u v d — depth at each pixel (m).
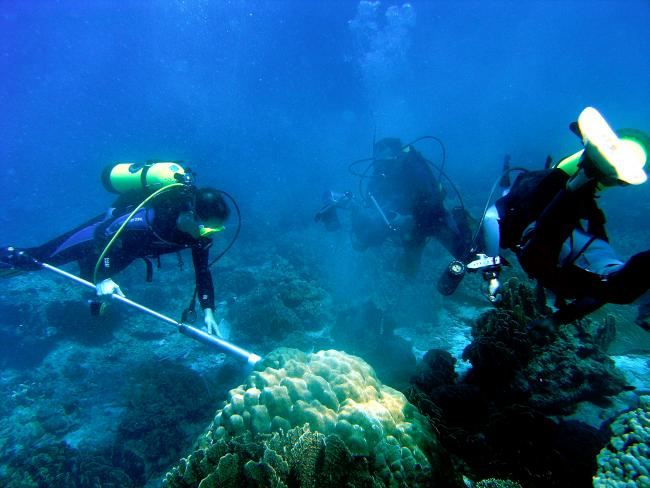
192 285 8.95
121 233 3.49
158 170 3.55
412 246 5.39
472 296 6.04
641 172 1.48
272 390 2.32
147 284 8.84
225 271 9.77
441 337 5.30
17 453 4.60
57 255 3.83
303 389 2.35
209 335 3.14
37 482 4.11
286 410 2.27
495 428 2.61
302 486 1.88
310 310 6.66
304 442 1.96
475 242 3.08
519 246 2.21
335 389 2.41
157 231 3.37
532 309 3.58
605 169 1.51
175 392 5.05
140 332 6.91
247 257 11.23
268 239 13.29
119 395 5.40
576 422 2.82
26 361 6.54
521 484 2.39
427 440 2.25
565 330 3.41
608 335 4.10
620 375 3.21
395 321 5.71
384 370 4.35
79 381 5.84
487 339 3.35
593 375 3.13
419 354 4.98
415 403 2.94
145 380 5.39
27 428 4.93
